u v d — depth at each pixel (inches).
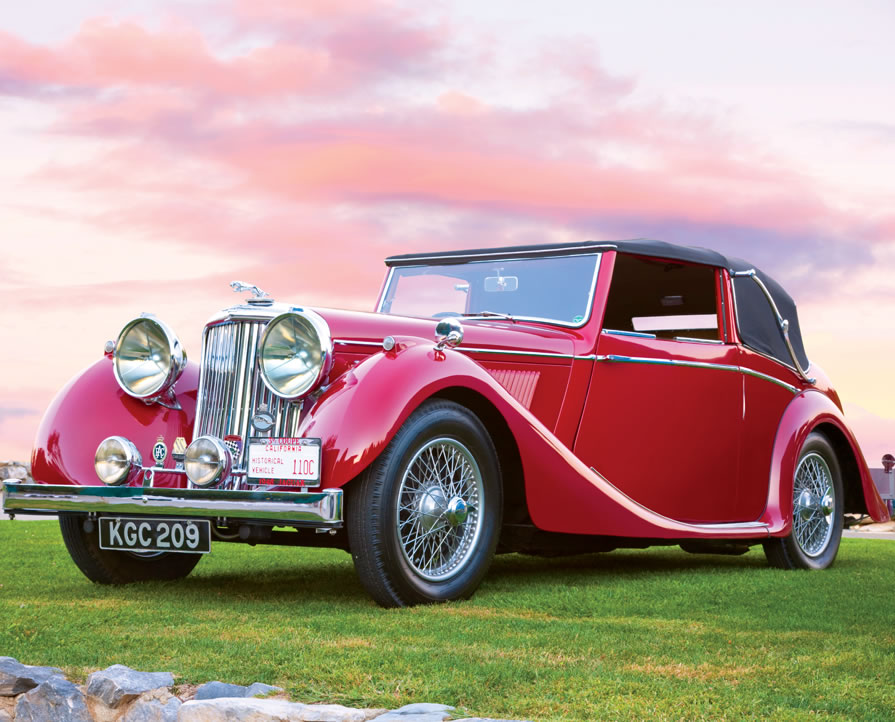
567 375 181.6
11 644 118.0
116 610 144.3
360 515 143.3
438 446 151.5
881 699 93.4
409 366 147.1
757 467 211.5
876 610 148.3
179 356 167.0
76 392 169.8
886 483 372.8
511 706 91.3
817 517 221.3
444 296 208.8
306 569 200.7
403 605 146.6
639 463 191.2
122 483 159.6
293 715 87.8
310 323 146.6
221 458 148.0
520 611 145.9
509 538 171.2
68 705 98.3
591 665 106.4
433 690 94.4
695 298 211.9
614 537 185.6
